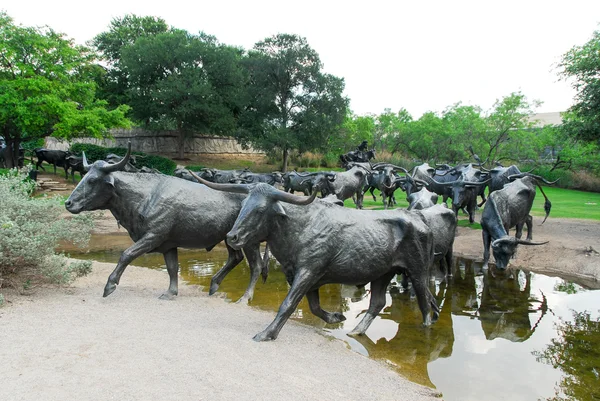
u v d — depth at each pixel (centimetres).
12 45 2291
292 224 543
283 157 3888
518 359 555
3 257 630
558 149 3950
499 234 930
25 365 420
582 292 859
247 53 4381
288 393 397
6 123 2378
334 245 549
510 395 463
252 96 3797
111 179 675
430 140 4344
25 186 748
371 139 5119
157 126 3872
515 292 856
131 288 756
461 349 583
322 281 573
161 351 465
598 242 1198
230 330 554
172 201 682
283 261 558
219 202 711
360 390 424
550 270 1026
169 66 3553
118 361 436
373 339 609
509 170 1414
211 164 3872
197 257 1114
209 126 3666
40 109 2250
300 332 584
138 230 692
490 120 4075
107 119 2559
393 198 2064
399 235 582
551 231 1377
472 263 1089
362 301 784
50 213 743
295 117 3844
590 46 1470
